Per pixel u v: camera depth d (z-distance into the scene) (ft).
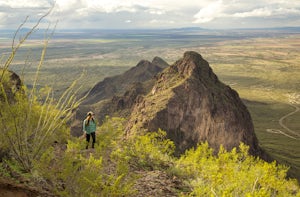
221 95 323.37
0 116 20.51
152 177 31.83
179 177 34.30
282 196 31.30
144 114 264.31
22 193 17.99
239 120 318.04
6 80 24.12
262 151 334.24
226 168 30.71
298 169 389.39
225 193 23.77
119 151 32.94
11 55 19.66
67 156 21.83
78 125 178.50
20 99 21.80
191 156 36.94
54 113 22.72
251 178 28.91
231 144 298.15
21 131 21.48
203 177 33.58
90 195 19.48
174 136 260.42
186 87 301.84
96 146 26.58
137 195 26.05
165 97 289.74
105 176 25.57
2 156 20.48
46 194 19.15
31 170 20.94
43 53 20.76
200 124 288.30
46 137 22.94
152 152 38.01
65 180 20.16
